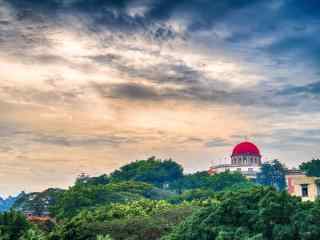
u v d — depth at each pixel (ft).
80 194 391.24
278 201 149.69
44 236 211.41
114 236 202.39
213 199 231.30
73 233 203.51
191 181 592.60
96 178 620.90
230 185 532.32
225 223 149.69
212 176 570.87
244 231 142.20
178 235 152.46
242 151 630.33
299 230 139.95
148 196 462.19
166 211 230.07
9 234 213.66
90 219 235.61
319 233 138.62
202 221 152.66
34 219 306.35
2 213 228.22
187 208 229.25
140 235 203.10
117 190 453.17
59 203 396.98
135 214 242.78
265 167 576.61
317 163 482.69
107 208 271.69
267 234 143.54
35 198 504.43
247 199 155.02
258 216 145.89
